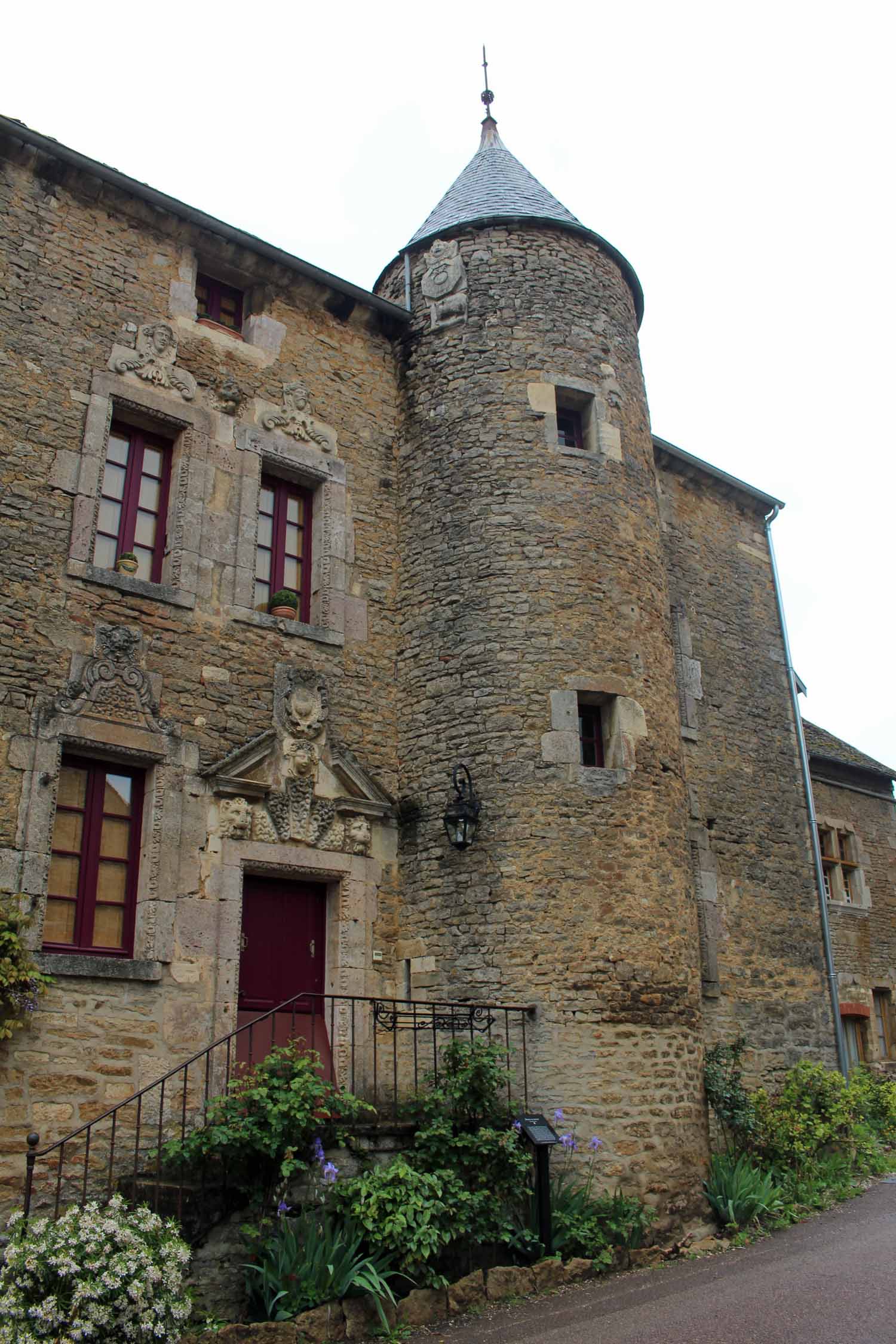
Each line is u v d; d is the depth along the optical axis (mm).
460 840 7809
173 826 7094
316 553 8727
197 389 8258
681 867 8250
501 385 9102
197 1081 6746
